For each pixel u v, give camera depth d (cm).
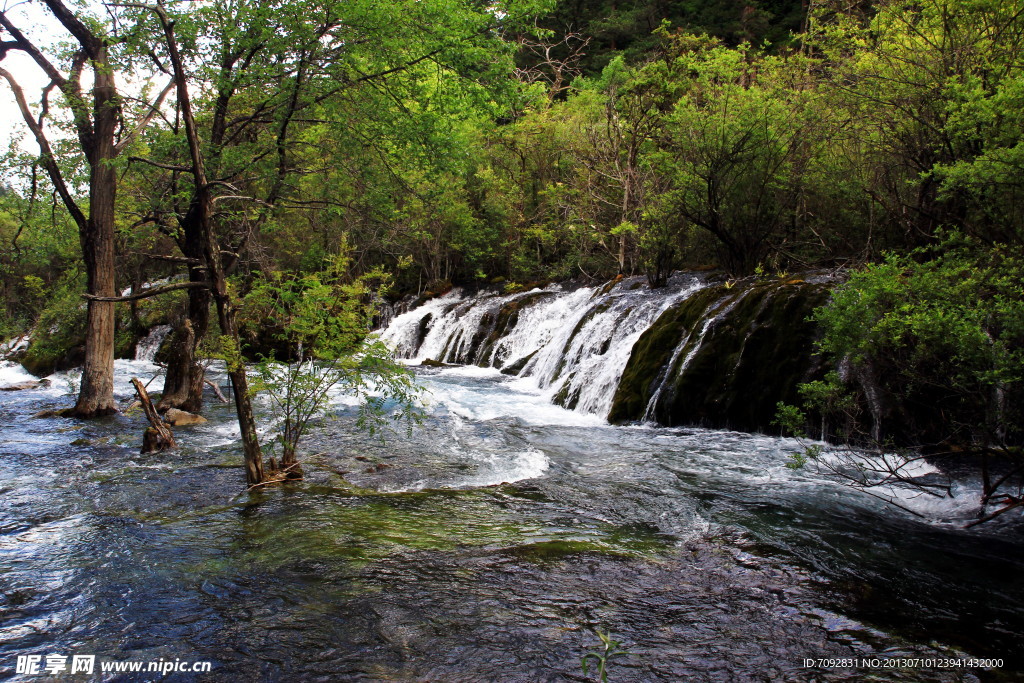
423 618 417
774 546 551
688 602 447
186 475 764
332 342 719
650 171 1880
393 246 2383
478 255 2514
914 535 580
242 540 546
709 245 1644
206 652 376
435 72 1295
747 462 838
